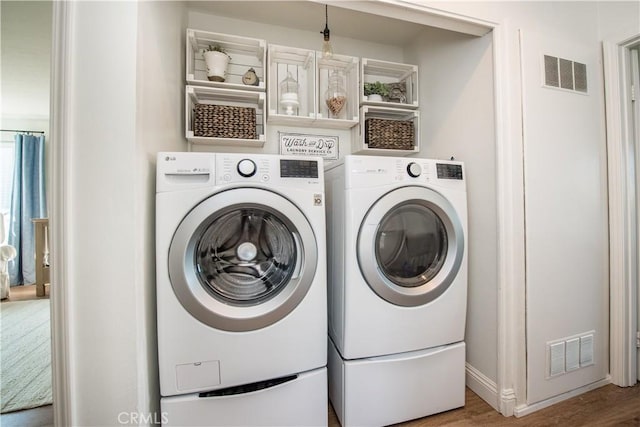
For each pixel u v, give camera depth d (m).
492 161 1.39
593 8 1.57
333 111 1.97
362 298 1.20
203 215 1.01
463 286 1.35
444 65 1.76
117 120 0.91
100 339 0.92
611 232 1.56
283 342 1.10
